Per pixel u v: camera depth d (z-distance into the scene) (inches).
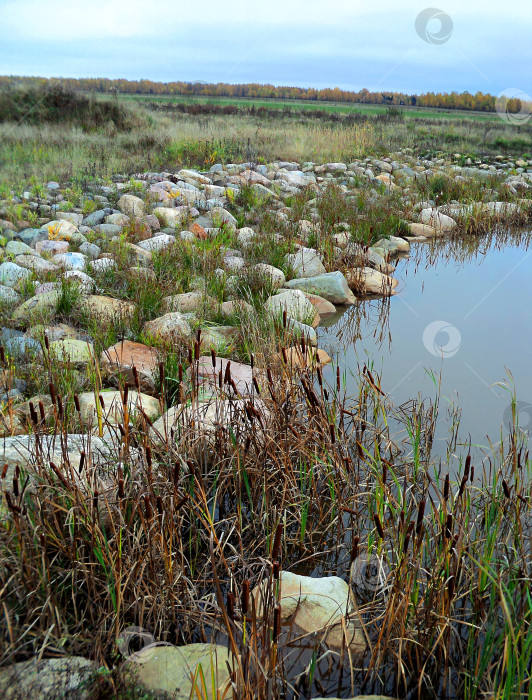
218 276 247.9
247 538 111.2
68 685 73.3
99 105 624.7
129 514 101.0
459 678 83.1
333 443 118.6
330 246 310.7
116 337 191.2
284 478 119.6
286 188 455.2
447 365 191.2
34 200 351.3
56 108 596.1
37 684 72.6
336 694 81.7
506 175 603.2
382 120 1007.6
